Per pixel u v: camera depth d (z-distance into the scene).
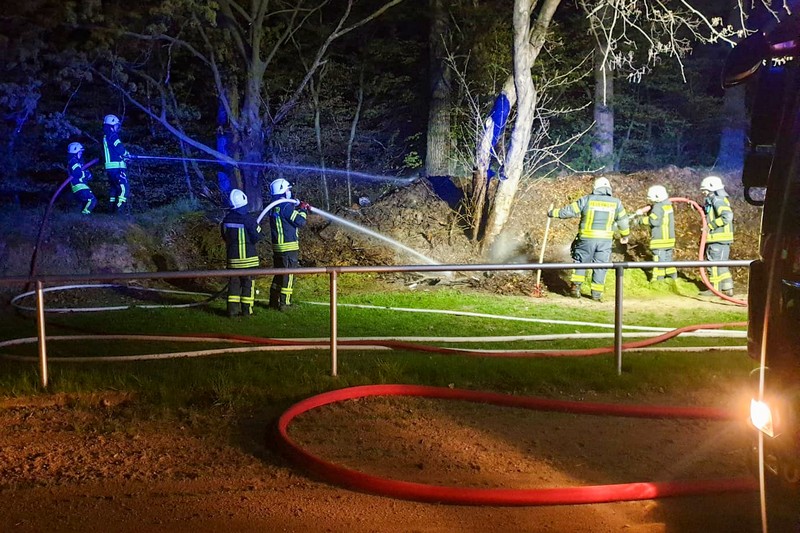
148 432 5.72
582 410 6.25
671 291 13.61
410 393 6.64
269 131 17.58
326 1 17.05
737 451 5.41
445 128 19.11
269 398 6.49
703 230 12.97
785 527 3.47
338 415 6.09
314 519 4.23
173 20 15.50
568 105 20.89
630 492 4.50
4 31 13.94
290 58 19.42
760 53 3.87
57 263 12.57
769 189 3.52
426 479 4.85
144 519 4.22
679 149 23.02
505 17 18.92
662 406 6.36
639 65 21.38
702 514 4.33
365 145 19.97
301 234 15.19
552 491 4.45
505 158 14.41
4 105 15.22
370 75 20.64
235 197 10.79
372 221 15.45
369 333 9.64
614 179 16.70
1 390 6.45
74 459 5.16
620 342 7.21
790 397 3.25
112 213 14.88
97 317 10.70
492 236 14.67
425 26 21.58
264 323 10.34
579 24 19.75
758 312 3.58
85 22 14.23
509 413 6.25
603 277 12.51
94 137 18.42
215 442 5.52
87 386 6.53
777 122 3.70
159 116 18.19
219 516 4.26
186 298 12.38
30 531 4.06
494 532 4.09
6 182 16.38
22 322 10.39
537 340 9.28
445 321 10.52
